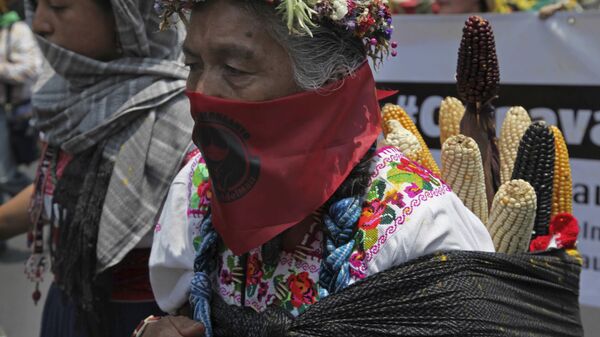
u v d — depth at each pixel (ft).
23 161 24.17
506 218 5.46
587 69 11.46
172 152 8.16
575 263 5.54
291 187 5.07
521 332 5.13
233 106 5.03
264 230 5.11
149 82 8.36
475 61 6.14
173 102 8.36
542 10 11.64
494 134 6.36
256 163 5.08
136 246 8.33
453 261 5.01
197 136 5.31
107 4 8.42
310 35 4.84
